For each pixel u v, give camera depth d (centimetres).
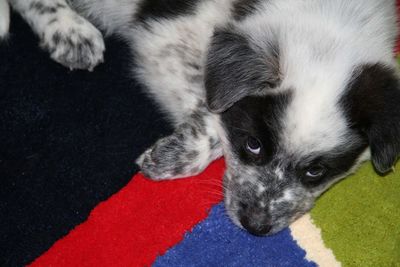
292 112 51
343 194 59
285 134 51
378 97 51
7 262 55
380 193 60
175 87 60
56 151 60
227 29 54
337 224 58
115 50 65
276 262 57
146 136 61
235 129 54
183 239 57
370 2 55
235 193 55
